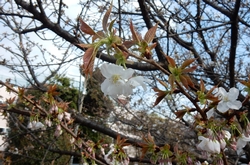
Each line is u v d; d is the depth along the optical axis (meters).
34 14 3.69
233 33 3.56
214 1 4.99
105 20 1.11
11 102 3.40
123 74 1.21
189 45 5.30
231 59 3.77
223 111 1.37
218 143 1.51
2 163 5.38
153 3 4.70
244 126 1.48
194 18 4.70
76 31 3.75
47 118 3.03
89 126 4.12
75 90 8.70
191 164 1.73
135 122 6.45
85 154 2.98
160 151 1.75
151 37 1.17
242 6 5.33
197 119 1.53
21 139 6.48
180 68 1.19
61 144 5.44
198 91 1.32
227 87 4.99
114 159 2.01
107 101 7.07
